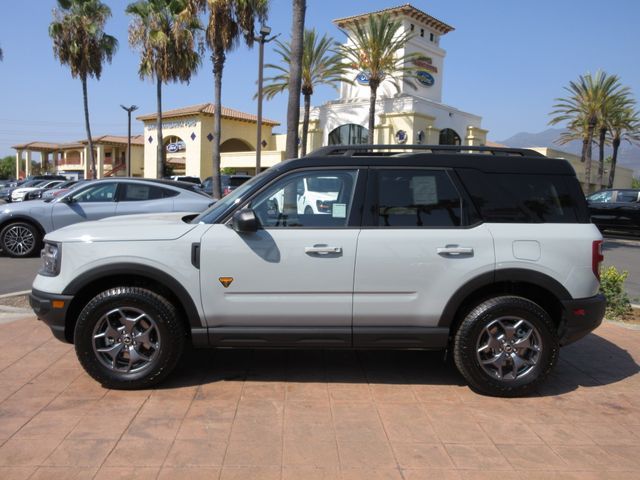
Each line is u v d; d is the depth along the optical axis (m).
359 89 35.78
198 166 40.78
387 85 34.62
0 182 51.66
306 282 4.16
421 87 35.75
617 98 37.22
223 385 4.43
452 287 4.18
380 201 4.27
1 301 7.12
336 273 4.15
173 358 4.25
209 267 4.15
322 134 35.19
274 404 4.08
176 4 26.84
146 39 27.27
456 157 4.37
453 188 4.31
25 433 3.56
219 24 21.38
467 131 35.78
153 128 43.84
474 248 4.18
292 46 10.90
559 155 42.53
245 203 4.29
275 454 3.35
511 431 3.73
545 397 4.34
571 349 5.60
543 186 4.35
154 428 3.66
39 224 10.74
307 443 3.49
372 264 4.15
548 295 4.39
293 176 4.32
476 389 4.36
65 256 4.21
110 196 11.13
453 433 3.68
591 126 38.16
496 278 4.18
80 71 29.97
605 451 3.48
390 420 3.85
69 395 4.17
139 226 4.36
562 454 3.43
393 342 4.25
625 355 5.42
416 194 4.30
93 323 4.17
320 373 4.75
